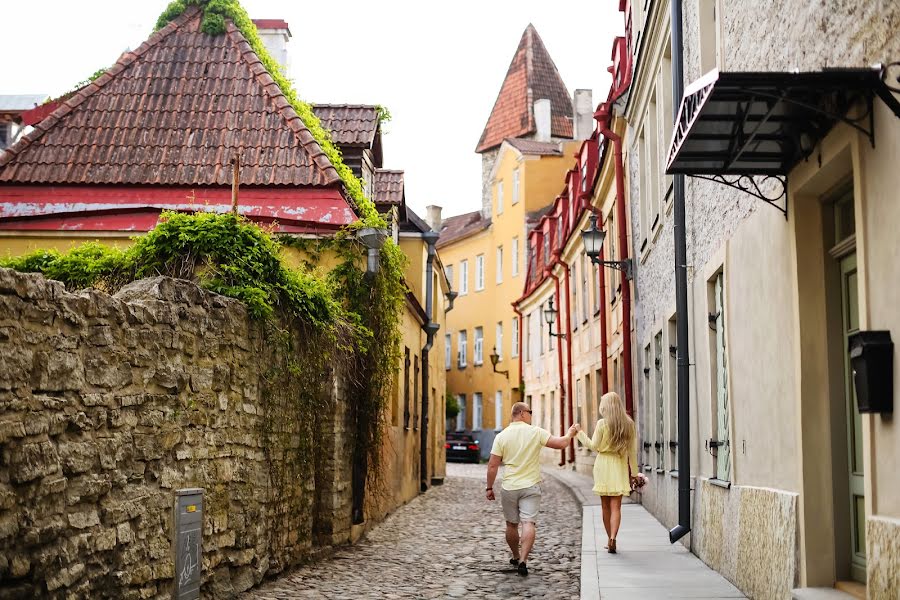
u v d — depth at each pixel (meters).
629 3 19.61
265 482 9.59
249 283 9.62
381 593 9.04
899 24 4.61
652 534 13.37
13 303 5.34
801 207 6.79
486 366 52.53
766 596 7.57
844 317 6.64
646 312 17.27
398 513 17.73
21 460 5.36
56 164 15.24
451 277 57.66
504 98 55.94
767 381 7.74
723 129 6.26
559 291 35.44
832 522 6.63
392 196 21.03
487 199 55.75
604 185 23.34
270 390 9.77
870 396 4.96
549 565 11.05
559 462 35.78
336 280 13.61
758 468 8.09
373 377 13.64
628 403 19.72
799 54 6.35
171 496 7.40
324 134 17.59
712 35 10.60
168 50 17.03
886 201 4.95
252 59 16.86
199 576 7.45
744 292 8.52
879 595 4.96
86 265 10.10
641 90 16.92
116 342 6.60
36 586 5.50
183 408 7.68
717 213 9.83
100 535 6.26
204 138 15.69
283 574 10.09
